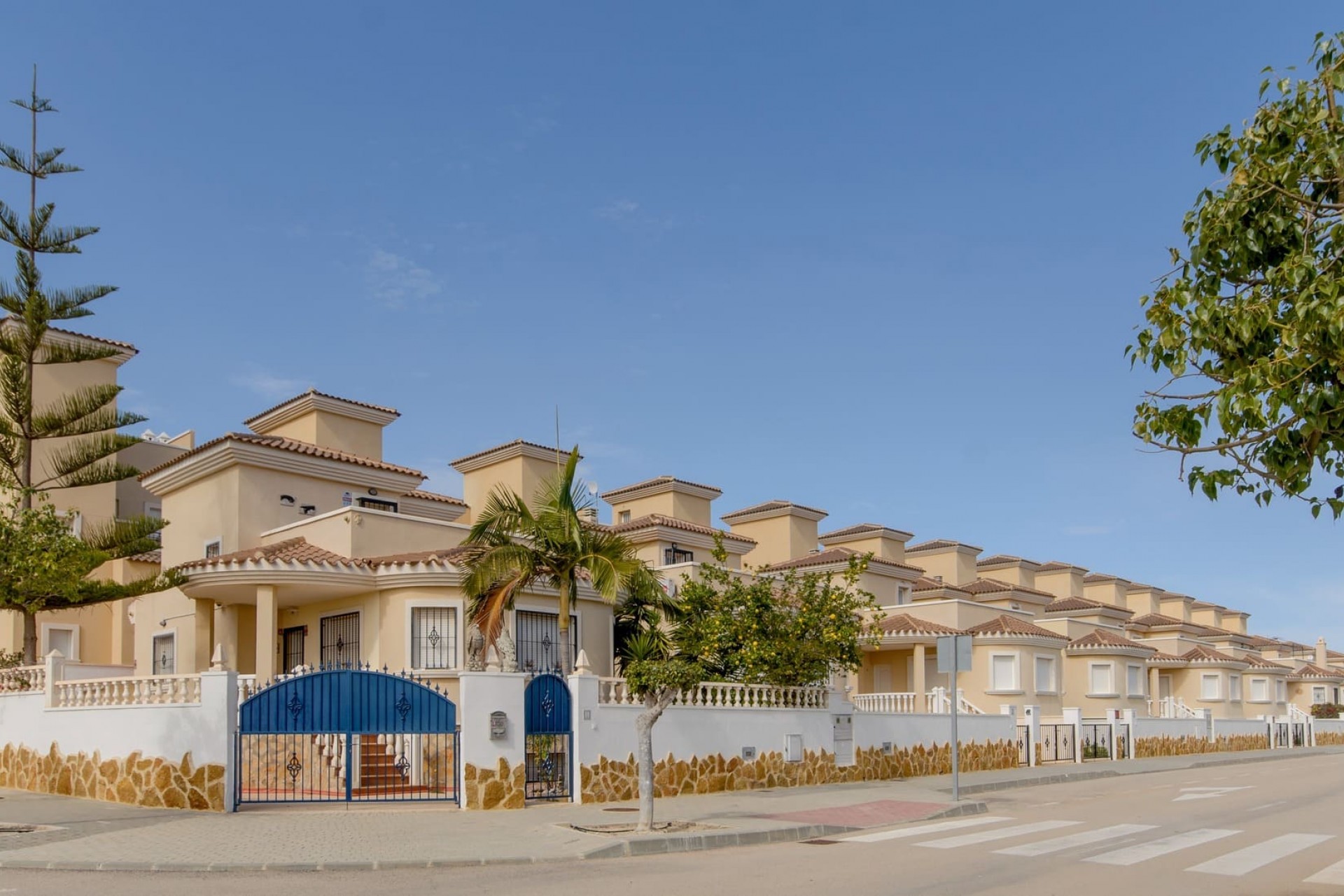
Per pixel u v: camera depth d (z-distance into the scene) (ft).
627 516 140.67
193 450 90.43
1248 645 216.74
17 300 83.41
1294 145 29.66
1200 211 30.78
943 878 38.50
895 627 123.44
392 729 57.36
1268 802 69.31
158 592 86.07
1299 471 27.61
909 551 181.16
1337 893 35.76
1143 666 160.04
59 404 103.60
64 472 84.69
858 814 58.23
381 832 48.62
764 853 45.83
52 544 68.69
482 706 57.88
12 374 82.17
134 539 80.18
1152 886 36.96
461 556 76.07
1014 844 47.78
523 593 78.69
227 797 55.31
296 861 41.52
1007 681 127.44
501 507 70.79
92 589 74.84
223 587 77.00
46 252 85.35
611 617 86.89
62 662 66.80
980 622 135.03
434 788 63.52
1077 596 197.47
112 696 61.77
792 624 77.92
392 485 98.32
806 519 153.89
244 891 36.19
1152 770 107.86
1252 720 164.04
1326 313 25.31
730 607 78.33
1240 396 26.68
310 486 92.48
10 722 68.33
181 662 86.48
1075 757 116.37
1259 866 41.55
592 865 42.14
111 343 108.47
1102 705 152.15
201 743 56.39
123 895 35.40
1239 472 28.86
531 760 61.46
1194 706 185.16
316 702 56.90
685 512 137.18
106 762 60.34
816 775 78.38
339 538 81.46
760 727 74.28
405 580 75.92
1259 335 28.43
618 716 63.98
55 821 51.65
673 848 46.60
